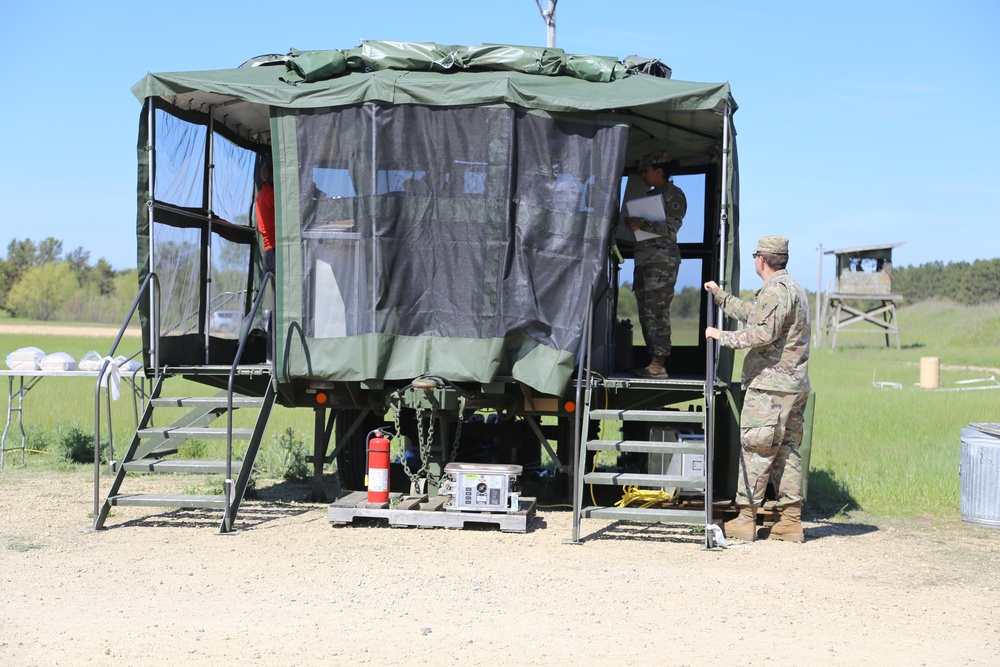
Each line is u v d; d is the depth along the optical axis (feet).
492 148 28.09
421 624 18.57
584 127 28.19
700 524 27.12
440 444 30.40
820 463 39.17
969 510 29.78
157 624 18.44
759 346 26.61
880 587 22.20
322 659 16.39
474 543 26.11
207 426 31.14
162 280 30.35
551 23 38.99
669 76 31.22
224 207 34.35
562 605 20.11
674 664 16.39
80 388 66.59
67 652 16.74
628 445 26.84
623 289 36.83
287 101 28.63
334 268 28.84
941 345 151.43
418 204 28.37
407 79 28.22
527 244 28.12
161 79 28.94
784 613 19.83
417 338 28.45
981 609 20.49
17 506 30.45
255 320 36.86
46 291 281.74
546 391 27.96
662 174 31.65
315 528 27.86
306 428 48.11
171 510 30.27
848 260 144.25
